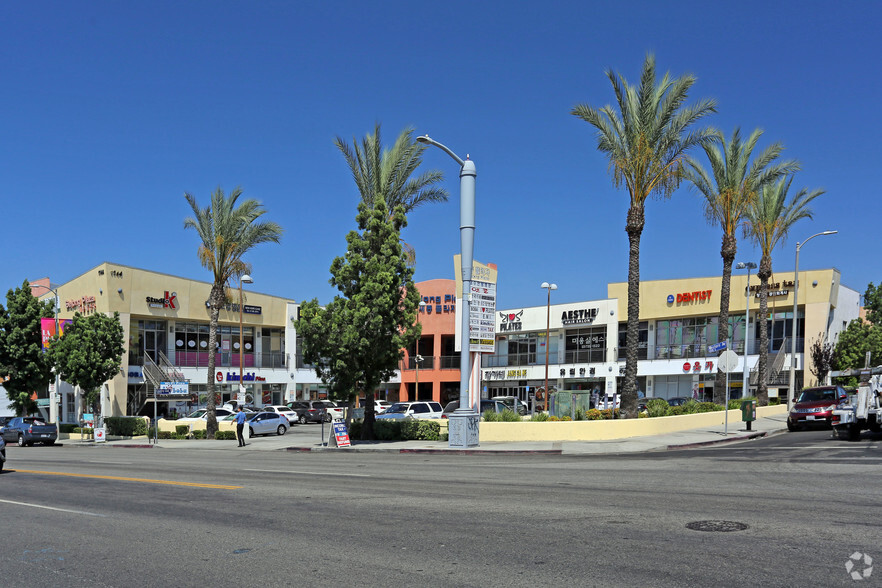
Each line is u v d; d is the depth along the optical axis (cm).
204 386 5412
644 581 619
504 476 1474
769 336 4881
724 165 3466
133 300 4938
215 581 676
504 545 773
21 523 1033
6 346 4491
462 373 2423
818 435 2442
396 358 2873
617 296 5519
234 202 3716
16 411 4622
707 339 5138
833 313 4844
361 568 700
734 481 1267
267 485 1397
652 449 2250
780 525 833
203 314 5378
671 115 2755
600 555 713
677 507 980
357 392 2905
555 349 5931
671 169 2767
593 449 2241
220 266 3709
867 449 1831
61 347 4100
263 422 3972
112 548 839
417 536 836
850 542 741
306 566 716
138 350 5081
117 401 4834
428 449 2400
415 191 2994
